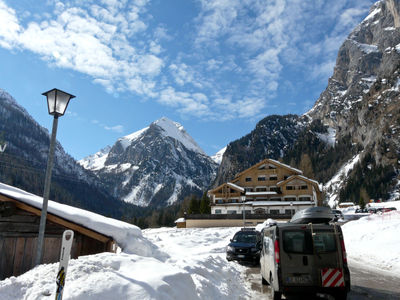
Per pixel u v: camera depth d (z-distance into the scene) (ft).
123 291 16.14
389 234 70.23
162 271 19.81
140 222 426.51
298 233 25.30
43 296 15.30
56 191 631.15
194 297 19.72
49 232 32.12
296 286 23.94
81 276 16.94
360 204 294.05
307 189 214.69
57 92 23.59
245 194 221.25
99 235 30.83
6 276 29.99
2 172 513.04
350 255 62.28
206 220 175.22
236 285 31.55
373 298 27.20
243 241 52.08
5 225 30.86
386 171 446.19
